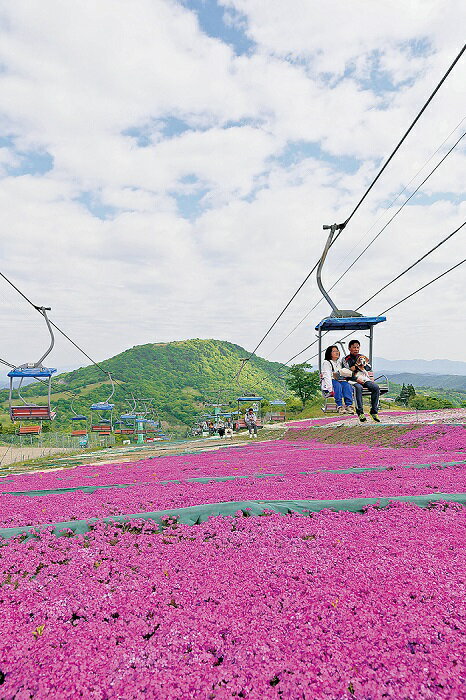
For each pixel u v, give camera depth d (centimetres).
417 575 508
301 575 529
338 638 396
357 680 342
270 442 3731
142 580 553
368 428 3084
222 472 1481
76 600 500
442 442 2009
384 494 922
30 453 5638
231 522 765
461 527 679
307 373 12544
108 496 1077
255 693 334
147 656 391
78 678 359
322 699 325
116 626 445
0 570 593
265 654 381
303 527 712
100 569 586
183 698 336
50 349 2805
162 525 785
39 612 475
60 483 1484
